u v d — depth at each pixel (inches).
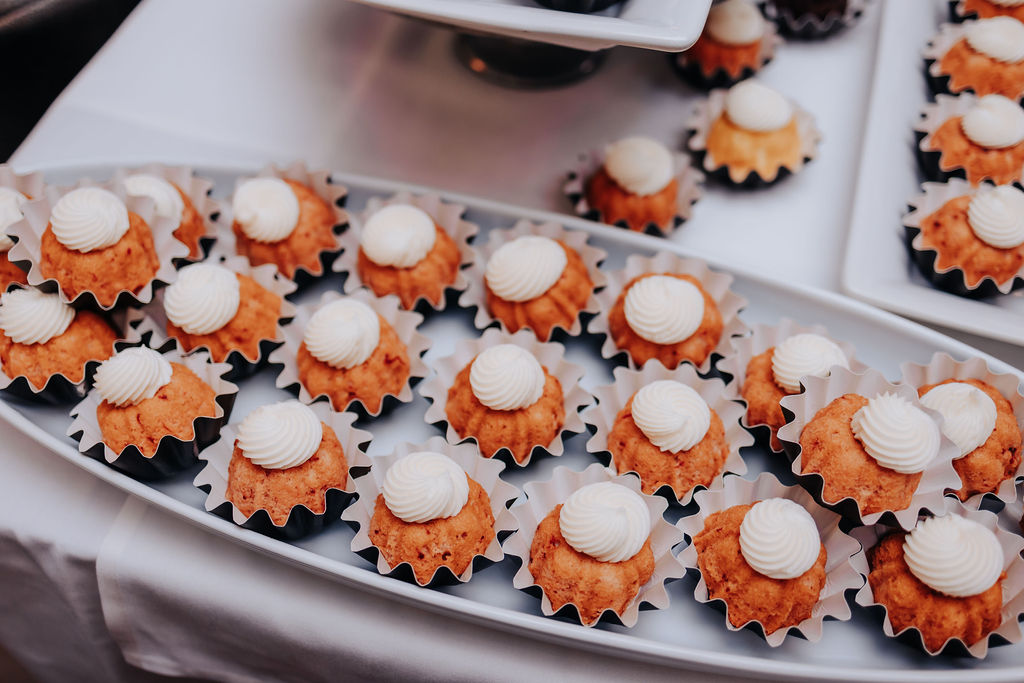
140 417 24.3
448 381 26.1
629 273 27.0
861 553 23.8
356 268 27.5
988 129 28.4
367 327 25.4
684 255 26.9
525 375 24.5
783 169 29.2
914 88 30.8
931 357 26.0
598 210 28.6
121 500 25.0
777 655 23.2
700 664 22.1
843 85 31.6
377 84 31.1
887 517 23.2
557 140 30.1
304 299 27.8
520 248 26.2
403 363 26.0
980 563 22.7
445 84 31.1
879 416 23.2
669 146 30.1
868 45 32.4
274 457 23.6
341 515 24.3
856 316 26.3
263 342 26.1
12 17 34.6
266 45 31.9
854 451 23.3
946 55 30.7
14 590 26.3
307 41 32.0
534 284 25.9
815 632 23.1
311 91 30.9
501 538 24.3
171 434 24.3
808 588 22.9
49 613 26.6
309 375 25.7
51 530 24.6
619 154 28.0
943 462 23.5
